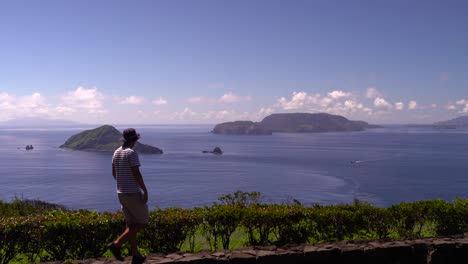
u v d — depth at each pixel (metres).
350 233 7.63
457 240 6.99
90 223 6.66
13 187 75.19
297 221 7.49
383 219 7.76
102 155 163.62
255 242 7.51
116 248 6.01
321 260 6.42
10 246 6.33
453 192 66.56
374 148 196.12
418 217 7.90
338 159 135.25
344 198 60.47
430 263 6.64
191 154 163.88
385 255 6.58
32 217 6.77
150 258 6.22
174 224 7.00
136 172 5.99
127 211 6.14
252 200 8.80
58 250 6.60
